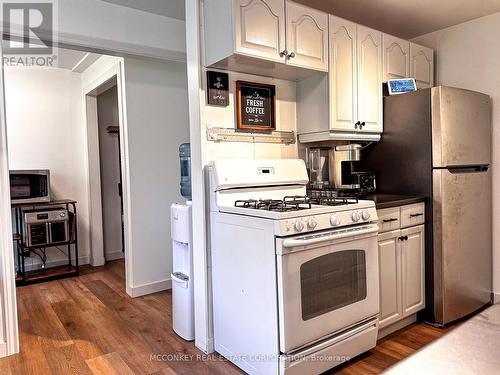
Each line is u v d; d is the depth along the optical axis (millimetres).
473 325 1021
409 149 2660
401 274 2451
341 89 2514
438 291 2549
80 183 4664
